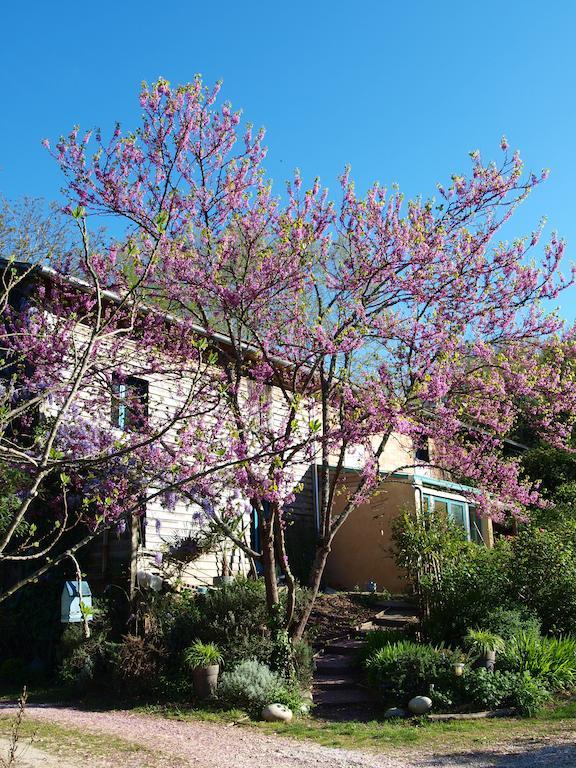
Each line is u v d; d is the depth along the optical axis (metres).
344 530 16.42
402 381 10.08
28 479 8.95
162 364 10.14
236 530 11.45
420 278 10.00
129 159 9.92
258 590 10.73
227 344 11.96
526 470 19.05
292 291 10.15
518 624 10.19
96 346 8.34
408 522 12.11
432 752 6.80
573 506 15.13
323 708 9.18
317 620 12.83
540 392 11.41
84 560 11.50
